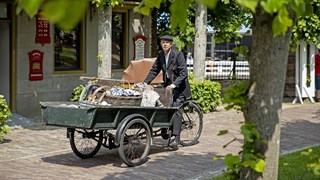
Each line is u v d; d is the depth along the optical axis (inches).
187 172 325.4
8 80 542.9
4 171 319.9
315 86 740.7
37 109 565.9
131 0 655.8
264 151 161.9
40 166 335.0
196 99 596.1
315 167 274.1
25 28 550.3
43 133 458.9
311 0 157.5
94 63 633.6
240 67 1067.3
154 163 346.3
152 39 772.0
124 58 676.7
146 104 350.0
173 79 382.9
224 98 162.1
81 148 366.3
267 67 156.5
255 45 157.6
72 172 319.9
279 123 161.8
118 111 321.7
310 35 652.1
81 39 617.9
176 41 682.8
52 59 581.3
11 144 406.3
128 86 370.0
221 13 747.4
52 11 71.0
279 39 154.2
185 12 118.2
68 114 316.8
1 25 543.8
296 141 441.7
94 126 311.7
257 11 152.9
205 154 378.0
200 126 415.5
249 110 161.6
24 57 550.9
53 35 581.0
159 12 788.0
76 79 610.9
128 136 336.2
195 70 634.8
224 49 1353.3
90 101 333.1
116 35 671.1
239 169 166.4
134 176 312.7
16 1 82.3
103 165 339.6
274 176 164.6
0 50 546.9
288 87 770.8
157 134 374.3
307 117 590.2
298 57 717.9
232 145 412.8
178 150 389.7
